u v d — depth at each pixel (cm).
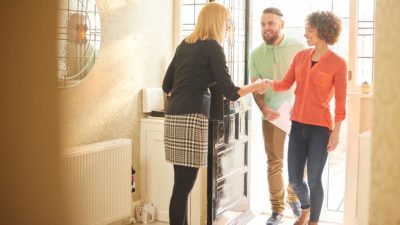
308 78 288
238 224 344
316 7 371
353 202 320
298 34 373
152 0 359
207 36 258
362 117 315
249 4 349
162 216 349
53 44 137
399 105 117
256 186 401
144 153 352
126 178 320
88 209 287
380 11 114
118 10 324
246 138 360
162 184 347
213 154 302
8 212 143
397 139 118
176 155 261
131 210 342
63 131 142
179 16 385
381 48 114
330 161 421
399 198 118
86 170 284
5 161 141
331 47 366
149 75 361
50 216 142
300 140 296
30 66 138
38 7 136
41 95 138
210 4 262
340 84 280
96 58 305
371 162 118
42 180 140
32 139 139
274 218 342
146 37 355
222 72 253
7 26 137
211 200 306
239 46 345
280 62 334
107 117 320
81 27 291
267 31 330
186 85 257
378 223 119
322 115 286
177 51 269
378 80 115
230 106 322
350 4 321
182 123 257
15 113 140
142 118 353
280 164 341
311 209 296
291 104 334
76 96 292
